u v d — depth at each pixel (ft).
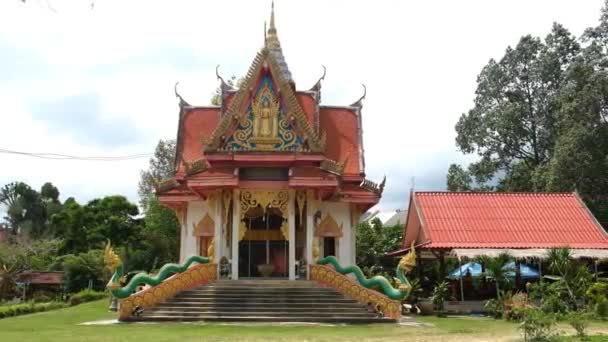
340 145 104.27
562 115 144.97
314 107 104.88
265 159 87.81
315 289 77.66
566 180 136.46
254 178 89.10
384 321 71.82
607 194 139.23
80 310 101.14
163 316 72.13
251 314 72.13
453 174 180.96
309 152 88.17
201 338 52.08
